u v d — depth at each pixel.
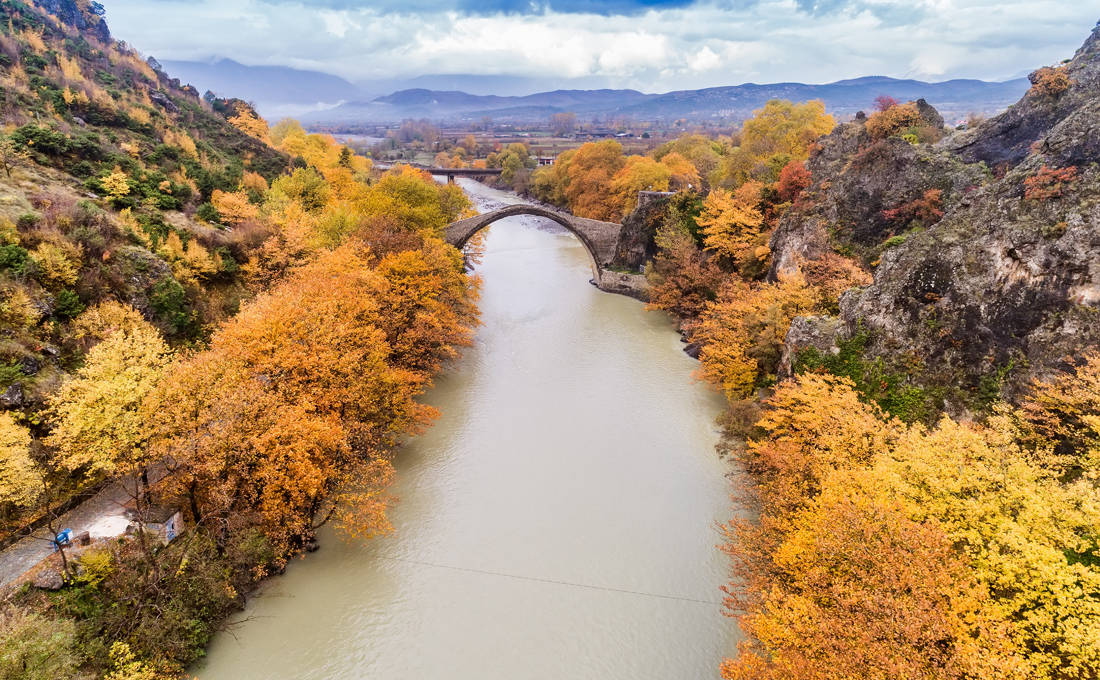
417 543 36.03
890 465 25.23
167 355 35.00
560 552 35.53
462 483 42.00
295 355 35.09
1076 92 47.88
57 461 30.17
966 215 38.44
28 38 85.81
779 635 20.55
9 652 19.84
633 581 33.34
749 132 103.31
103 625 25.25
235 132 103.25
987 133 52.16
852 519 21.52
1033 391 30.92
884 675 17.23
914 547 20.06
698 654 28.84
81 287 39.81
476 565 34.41
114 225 46.91
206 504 31.97
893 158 54.47
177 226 56.47
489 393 56.03
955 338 35.88
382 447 44.28
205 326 47.44
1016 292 33.84
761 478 34.97
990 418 28.05
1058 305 32.06
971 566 20.77
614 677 27.78
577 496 40.75
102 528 29.53
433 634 29.78
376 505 33.59
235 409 29.47
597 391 56.53
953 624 18.38
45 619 22.42
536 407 53.34
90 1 130.38
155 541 28.42
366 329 42.22
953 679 16.75
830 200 57.31
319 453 32.19
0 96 65.19
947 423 27.00
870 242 53.56
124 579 26.45
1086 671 16.70
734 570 30.19
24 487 26.31
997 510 21.75
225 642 28.36
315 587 32.12
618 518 38.50
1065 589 18.62
